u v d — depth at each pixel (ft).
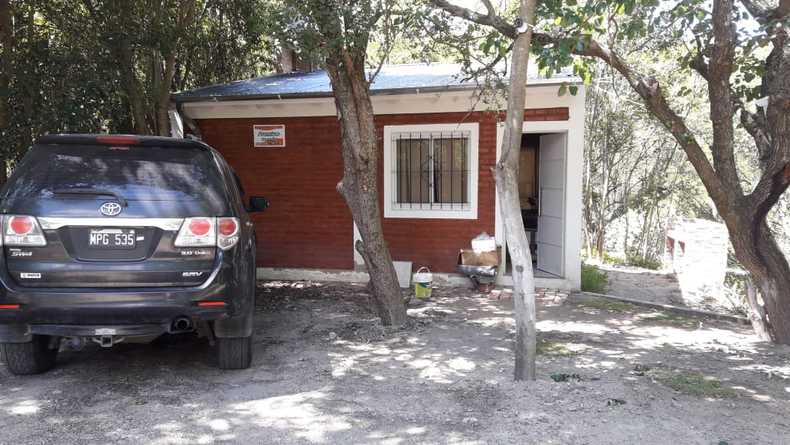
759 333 20.95
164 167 14.66
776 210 41.60
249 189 32.55
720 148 19.70
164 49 27.68
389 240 30.94
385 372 16.56
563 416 13.17
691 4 18.12
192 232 14.20
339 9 18.21
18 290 13.50
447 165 30.22
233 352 16.16
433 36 21.40
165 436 12.22
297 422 12.98
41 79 25.07
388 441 12.03
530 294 15.39
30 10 26.66
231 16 34.47
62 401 14.07
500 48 19.52
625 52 34.55
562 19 17.93
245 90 31.04
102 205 13.79
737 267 42.55
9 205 13.69
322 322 22.49
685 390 14.97
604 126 45.32
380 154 30.71
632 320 23.67
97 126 27.68
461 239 30.09
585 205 47.93
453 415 13.35
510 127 15.11
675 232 38.27
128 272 13.80
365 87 20.48
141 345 18.95
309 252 32.09
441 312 24.17
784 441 11.98
